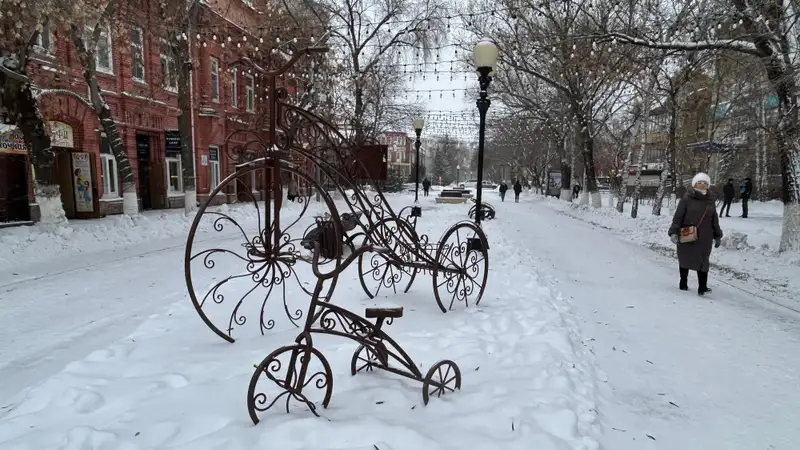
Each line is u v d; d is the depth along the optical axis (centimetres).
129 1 1370
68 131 1642
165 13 1541
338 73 2262
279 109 504
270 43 1902
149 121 2031
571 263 938
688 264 692
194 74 2222
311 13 2308
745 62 1137
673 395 371
